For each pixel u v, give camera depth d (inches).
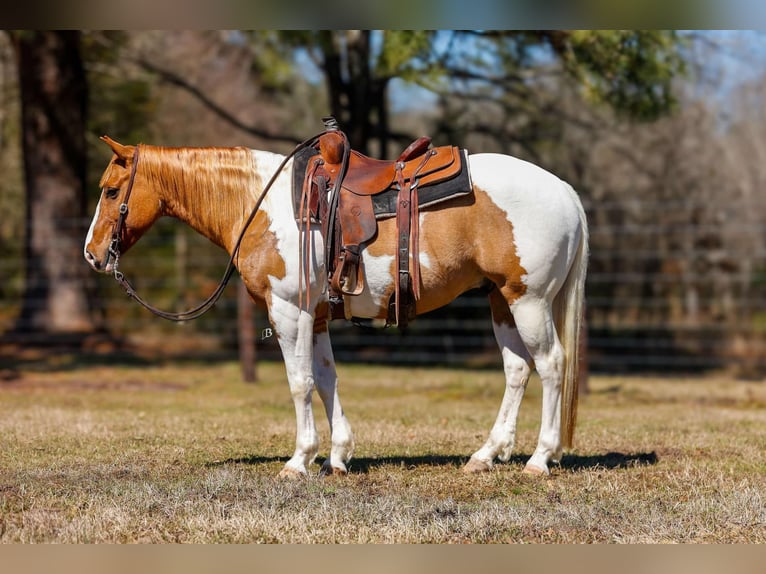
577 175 791.7
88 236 213.2
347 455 213.5
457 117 715.4
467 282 204.8
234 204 206.8
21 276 849.5
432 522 169.6
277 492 188.7
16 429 284.5
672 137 796.0
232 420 319.6
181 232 829.8
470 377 519.2
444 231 196.5
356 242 195.8
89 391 431.8
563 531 166.1
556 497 189.9
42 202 633.6
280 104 816.3
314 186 199.2
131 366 542.9
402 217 195.9
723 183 823.1
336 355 639.8
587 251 207.8
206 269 855.7
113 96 787.4
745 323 804.0
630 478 211.2
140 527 166.6
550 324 203.6
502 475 209.9
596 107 584.7
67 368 523.5
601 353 722.2
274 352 643.5
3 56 753.0
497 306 215.2
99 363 551.2
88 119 773.3
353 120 646.5
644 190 827.4
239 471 215.2
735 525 170.1
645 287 833.5
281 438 270.5
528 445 261.3
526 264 197.9
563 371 206.4
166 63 764.0
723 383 505.7
